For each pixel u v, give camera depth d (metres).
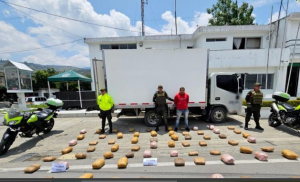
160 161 2.94
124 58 4.96
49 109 5.11
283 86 9.83
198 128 5.04
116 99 5.11
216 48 11.13
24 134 4.00
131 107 5.13
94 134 4.82
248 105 4.70
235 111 5.46
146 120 5.36
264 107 6.15
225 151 3.29
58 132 5.11
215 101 5.33
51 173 2.64
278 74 9.71
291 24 10.16
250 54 9.61
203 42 11.12
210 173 2.48
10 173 2.67
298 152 3.19
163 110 4.72
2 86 20.28
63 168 2.69
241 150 3.21
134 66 5.00
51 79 8.75
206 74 5.07
